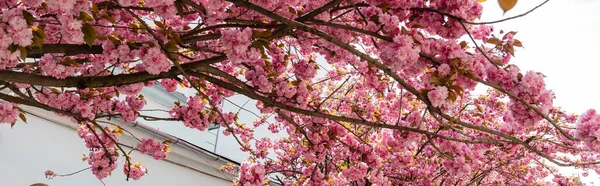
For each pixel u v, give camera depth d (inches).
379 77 187.2
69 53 115.6
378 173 209.9
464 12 114.3
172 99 339.3
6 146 220.8
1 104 139.3
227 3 128.9
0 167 216.2
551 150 249.0
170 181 299.4
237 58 113.1
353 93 280.4
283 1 127.2
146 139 200.2
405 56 109.6
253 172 186.9
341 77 268.1
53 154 240.4
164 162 297.7
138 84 149.8
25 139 229.9
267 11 95.8
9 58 82.6
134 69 163.2
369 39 171.5
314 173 207.9
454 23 119.9
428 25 124.1
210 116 180.5
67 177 244.1
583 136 124.1
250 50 113.2
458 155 177.5
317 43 147.5
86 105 155.2
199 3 123.6
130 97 177.3
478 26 135.0
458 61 112.0
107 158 191.3
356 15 145.9
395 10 127.0
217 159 334.0
